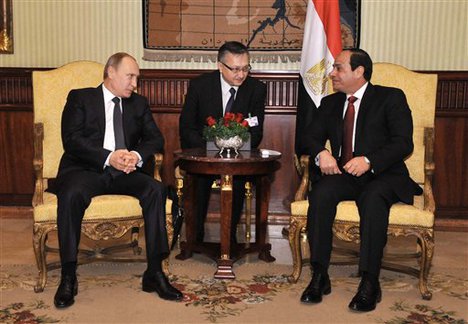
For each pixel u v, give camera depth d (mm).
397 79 3730
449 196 4914
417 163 3654
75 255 3070
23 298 3141
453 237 4648
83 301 3105
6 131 5070
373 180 3283
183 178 4012
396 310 3023
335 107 3590
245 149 3766
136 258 3438
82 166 3457
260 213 3879
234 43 3760
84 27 5016
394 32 4891
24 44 5047
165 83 4922
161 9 4930
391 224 3170
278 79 4863
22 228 4715
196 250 3859
